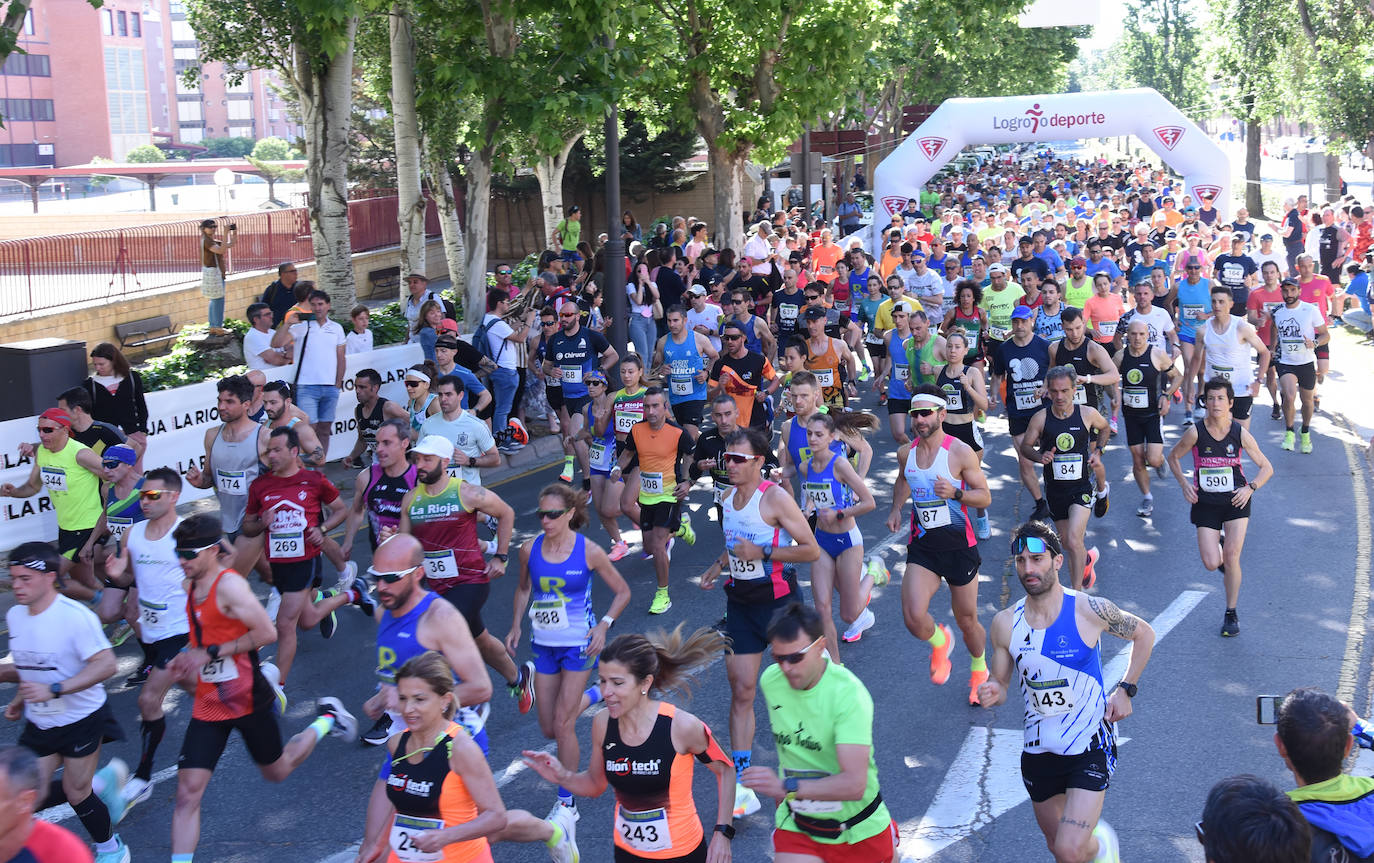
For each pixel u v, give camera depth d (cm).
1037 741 529
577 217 2977
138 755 731
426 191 3700
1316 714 398
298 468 805
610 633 909
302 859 610
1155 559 1059
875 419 817
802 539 646
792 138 2584
